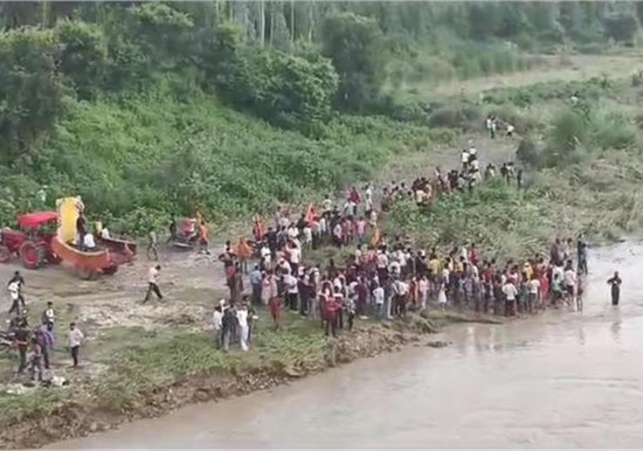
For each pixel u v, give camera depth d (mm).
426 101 74562
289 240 41062
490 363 34594
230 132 61500
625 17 103500
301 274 36781
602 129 64062
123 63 61312
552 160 59438
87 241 40844
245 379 32375
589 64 93000
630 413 30562
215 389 31766
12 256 41781
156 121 59875
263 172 55031
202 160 53125
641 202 52500
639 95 78688
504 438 28969
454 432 29422
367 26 71250
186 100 63250
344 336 35344
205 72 65562
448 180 52719
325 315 35000
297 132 65062
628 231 50406
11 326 32312
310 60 69500
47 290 38562
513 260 42688
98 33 59469
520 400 31594
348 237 43844
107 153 54531
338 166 57469
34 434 28578
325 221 43719
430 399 31766
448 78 84250
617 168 57906
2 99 51312
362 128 67375
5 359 31688
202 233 44594
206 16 66625
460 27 96438
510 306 38906
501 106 74000
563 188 54469
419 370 34062
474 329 37969
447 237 44625
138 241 45719
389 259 38719
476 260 41031
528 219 47938
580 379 33188
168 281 40219
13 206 46438
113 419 29844
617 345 36281
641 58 96188
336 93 70688
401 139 66562
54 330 33594
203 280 40406
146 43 63625
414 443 28688
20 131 51500
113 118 57938
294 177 55750
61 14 64188
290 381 33031
